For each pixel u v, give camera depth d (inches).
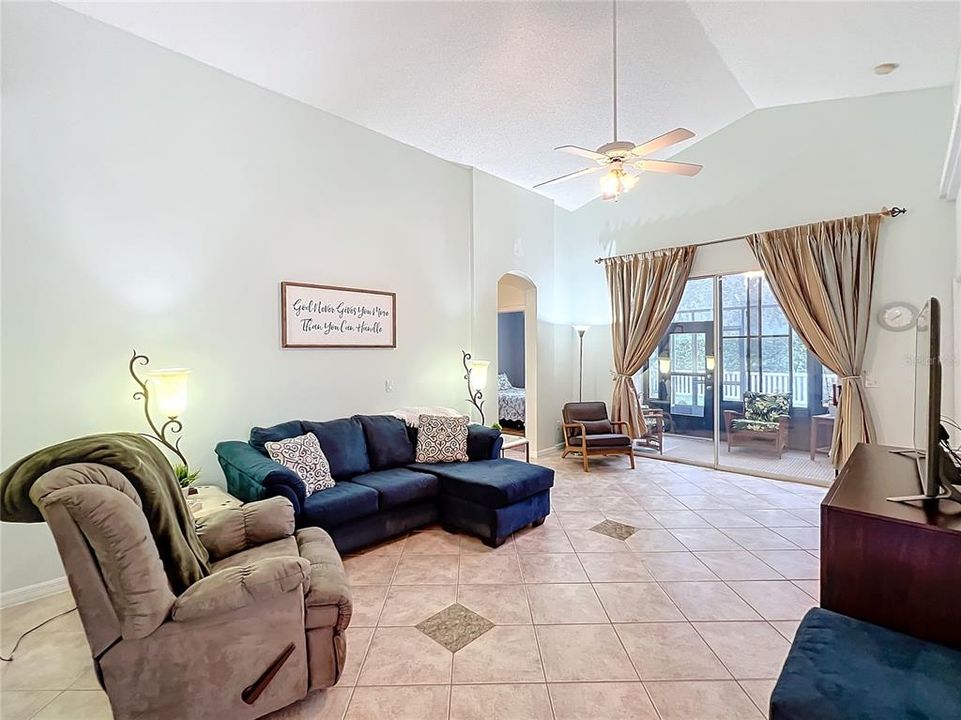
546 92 158.7
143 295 121.0
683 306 227.8
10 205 102.1
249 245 141.0
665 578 114.0
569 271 266.7
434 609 100.6
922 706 45.3
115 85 115.9
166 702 62.7
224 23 115.6
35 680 79.8
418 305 188.7
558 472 213.2
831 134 182.4
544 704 73.5
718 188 211.8
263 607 68.3
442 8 116.4
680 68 156.4
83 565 58.9
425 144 184.9
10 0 101.5
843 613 63.9
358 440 148.9
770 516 155.6
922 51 138.7
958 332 146.3
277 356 147.6
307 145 154.3
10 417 102.9
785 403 198.8
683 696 75.0
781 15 128.8
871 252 171.8
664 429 237.3
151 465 73.9
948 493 67.0
